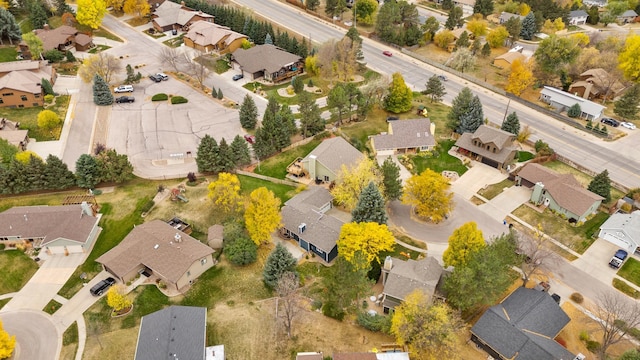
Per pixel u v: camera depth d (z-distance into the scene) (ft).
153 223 221.87
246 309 188.75
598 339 180.24
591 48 387.14
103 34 444.96
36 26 424.46
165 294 194.90
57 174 246.88
